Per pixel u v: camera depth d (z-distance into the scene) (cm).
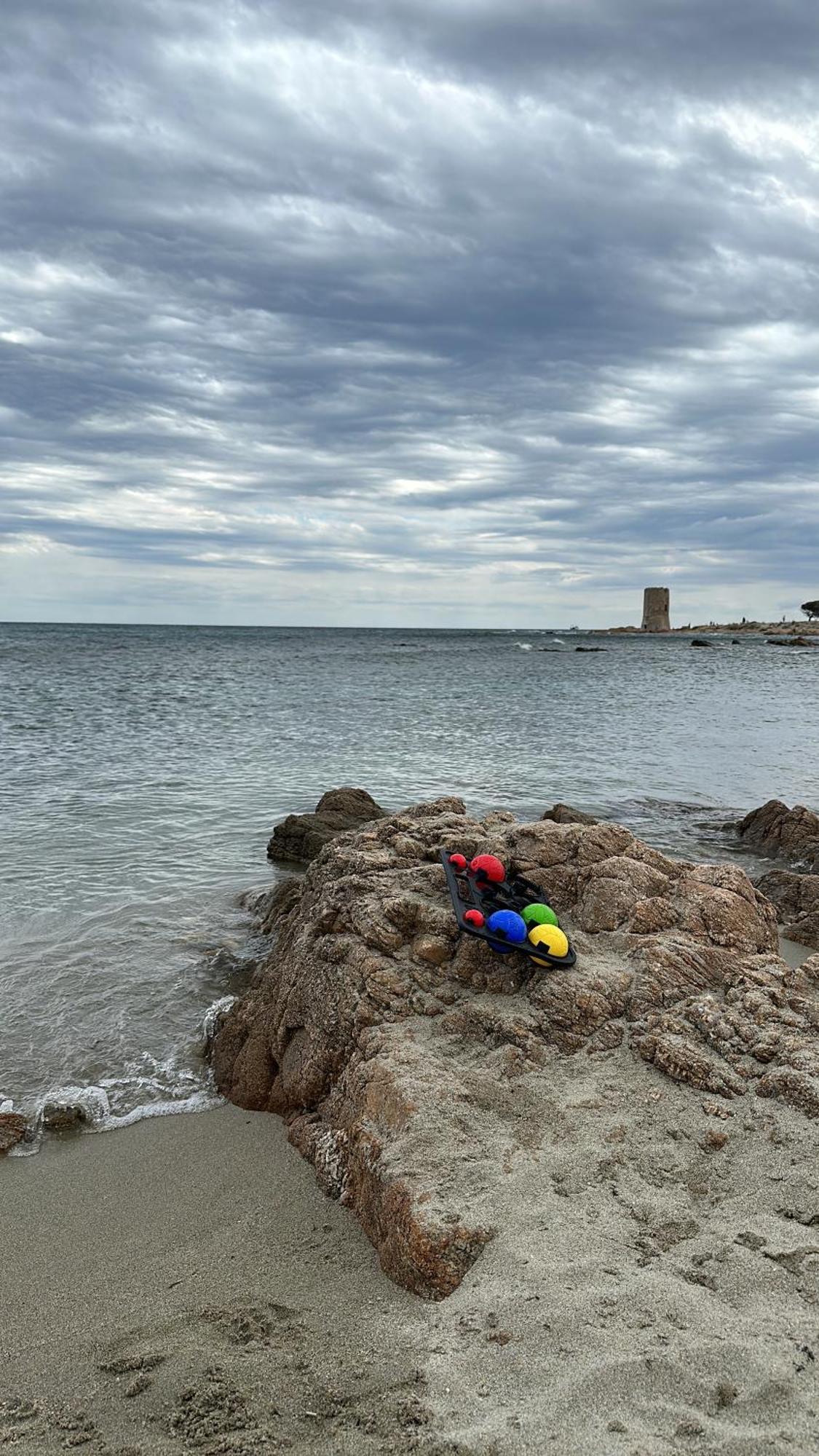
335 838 862
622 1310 382
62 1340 435
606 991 603
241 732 2727
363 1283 458
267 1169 594
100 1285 483
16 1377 406
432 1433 336
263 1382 381
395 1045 574
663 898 701
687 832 1561
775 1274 401
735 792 1930
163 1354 407
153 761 2189
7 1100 694
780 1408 325
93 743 2462
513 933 619
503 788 1930
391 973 630
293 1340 414
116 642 10738
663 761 2292
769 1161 475
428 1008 610
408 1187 467
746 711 3531
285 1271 480
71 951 974
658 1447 311
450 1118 509
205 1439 348
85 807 1659
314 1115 621
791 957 929
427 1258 432
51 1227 543
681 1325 371
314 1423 353
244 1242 514
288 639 13588
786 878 1130
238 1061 702
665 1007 600
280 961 761
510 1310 391
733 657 8619
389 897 695
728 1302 387
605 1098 529
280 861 1327
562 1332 374
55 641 10519
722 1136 495
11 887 1177
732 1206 449
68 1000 860
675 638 16138
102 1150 630
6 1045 776
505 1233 437
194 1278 483
